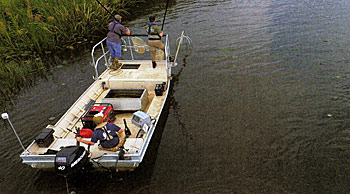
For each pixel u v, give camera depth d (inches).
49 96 306.3
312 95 271.0
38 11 459.8
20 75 349.4
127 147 190.5
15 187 194.1
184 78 314.5
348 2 534.0
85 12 471.5
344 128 227.9
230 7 553.9
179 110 260.7
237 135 226.5
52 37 432.5
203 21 486.3
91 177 195.8
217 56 360.5
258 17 486.6
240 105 262.8
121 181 191.5
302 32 414.0
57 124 219.1
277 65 329.1
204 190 180.9
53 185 193.2
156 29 279.0
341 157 201.5
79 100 250.1
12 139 243.0
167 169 198.8
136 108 239.8
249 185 182.5
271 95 274.8
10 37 426.6
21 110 284.5
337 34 399.2
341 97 265.6
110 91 255.3
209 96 279.3
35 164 187.6
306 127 231.3
